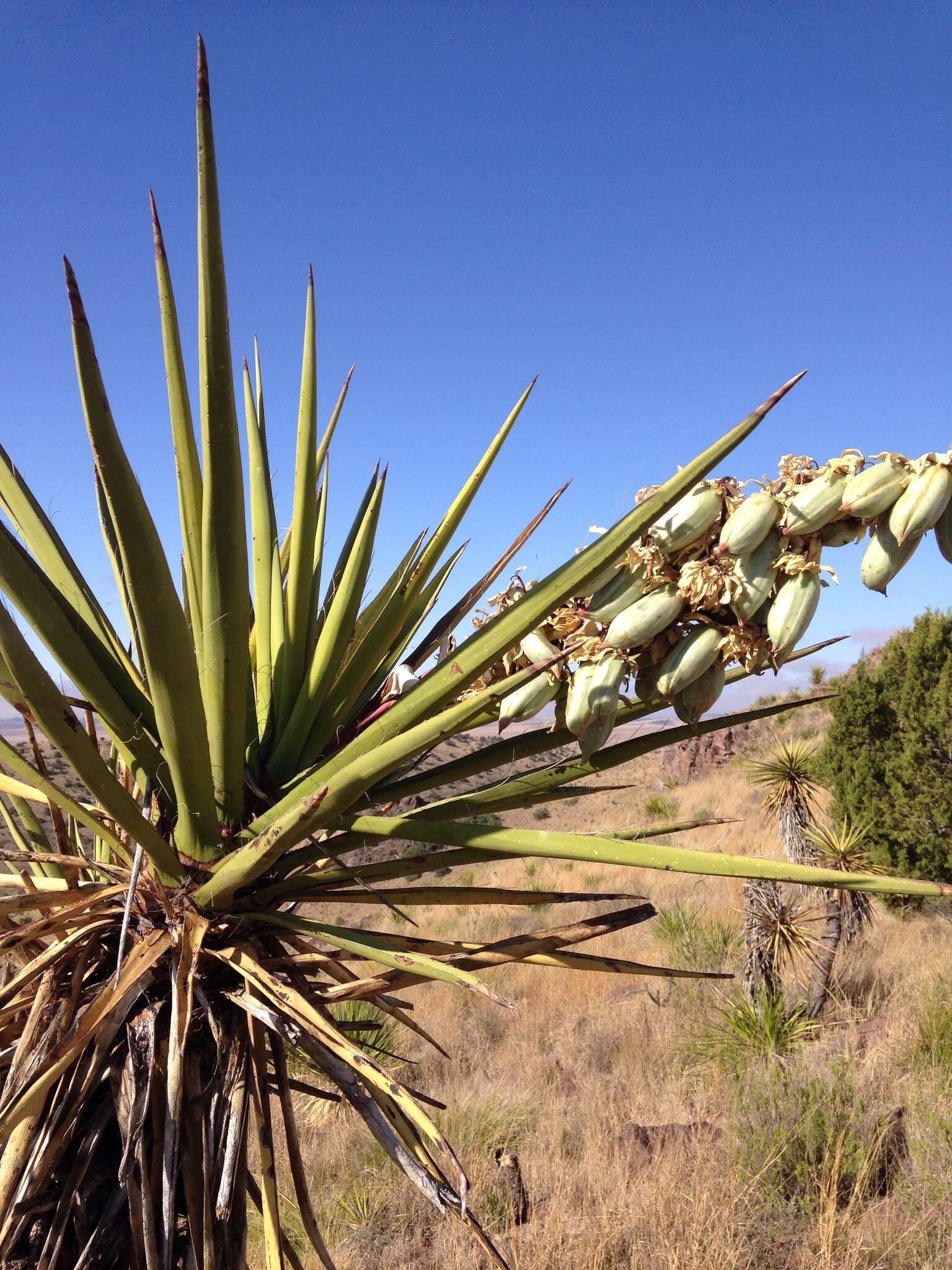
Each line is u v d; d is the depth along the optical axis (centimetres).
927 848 1038
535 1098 690
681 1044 745
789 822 879
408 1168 140
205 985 161
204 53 112
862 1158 504
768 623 131
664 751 2584
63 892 158
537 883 1636
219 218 119
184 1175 144
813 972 805
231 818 165
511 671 150
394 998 175
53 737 125
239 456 131
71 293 109
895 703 1118
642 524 124
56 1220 140
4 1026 154
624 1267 443
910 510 123
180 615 130
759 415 119
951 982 736
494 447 178
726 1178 505
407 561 197
